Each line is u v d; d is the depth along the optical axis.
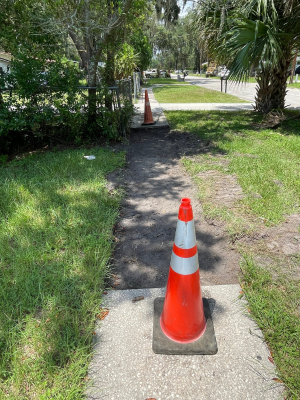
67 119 5.75
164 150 5.90
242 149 5.49
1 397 1.56
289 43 7.68
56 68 5.53
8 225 3.12
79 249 2.78
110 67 6.51
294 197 3.61
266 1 6.23
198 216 3.38
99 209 3.41
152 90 19.86
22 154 5.71
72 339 1.87
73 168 4.67
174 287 1.83
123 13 5.39
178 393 1.61
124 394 1.61
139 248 2.92
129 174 4.68
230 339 1.91
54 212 3.30
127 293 2.31
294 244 2.80
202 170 4.62
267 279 2.36
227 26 7.07
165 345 1.85
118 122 6.34
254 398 1.58
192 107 11.43
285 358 1.76
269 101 9.27
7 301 2.14
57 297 2.18
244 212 3.33
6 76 5.33
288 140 5.98
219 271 2.56
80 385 1.64
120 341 1.91
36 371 1.69
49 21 5.32
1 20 5.75
